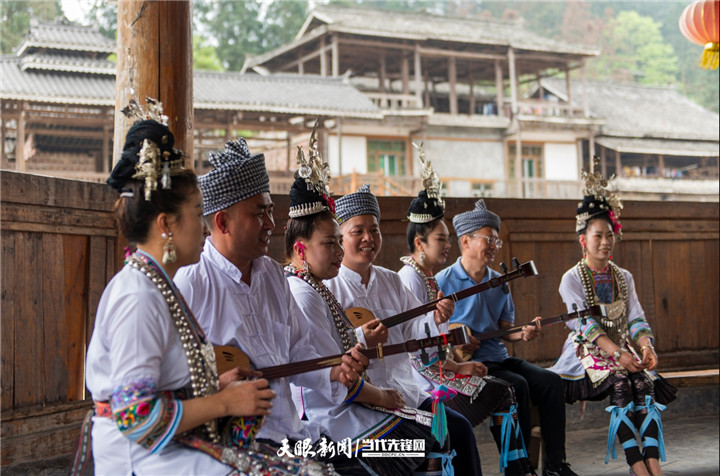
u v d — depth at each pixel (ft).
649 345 13.75
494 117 98.07
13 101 68.69
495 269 17.87
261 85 82.12
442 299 10.89
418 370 11.89
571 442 16.57
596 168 14.44
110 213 13.03
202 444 6.56
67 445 12.03
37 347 11.77
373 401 9.37
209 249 8.13
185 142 12.44
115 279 6.54
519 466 12.19
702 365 20.27
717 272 20.72
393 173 92.48
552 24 213.46
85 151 79.51
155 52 12.17
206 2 152.25
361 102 83.92
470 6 217.77
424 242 12.44
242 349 7.91
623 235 19.48
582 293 14.16
